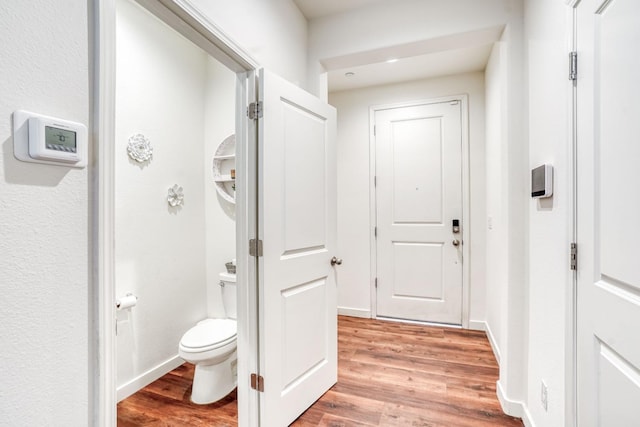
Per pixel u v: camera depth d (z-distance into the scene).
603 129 0.93
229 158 2.49
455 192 3.13
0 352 0.63
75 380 0.75
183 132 2.39
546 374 1.37
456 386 2.06
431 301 3.23
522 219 1.70
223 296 2.36
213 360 1.91
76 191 0.76
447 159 3.16
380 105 3.37
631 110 0.80
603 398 0.93
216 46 1.36
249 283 1.57
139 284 2.06
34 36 0.67
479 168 3.04
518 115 1.70
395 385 2.08
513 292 1.73
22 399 0.66
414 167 3.27
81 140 0.76
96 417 0.79
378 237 3.40
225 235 2.53
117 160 1.94
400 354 2.54
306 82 2.13
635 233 0.79
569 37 1.12
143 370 2.07
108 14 0.82
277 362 1.60
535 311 1.52
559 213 1.21
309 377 1.84
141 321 2.07
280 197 1.62
